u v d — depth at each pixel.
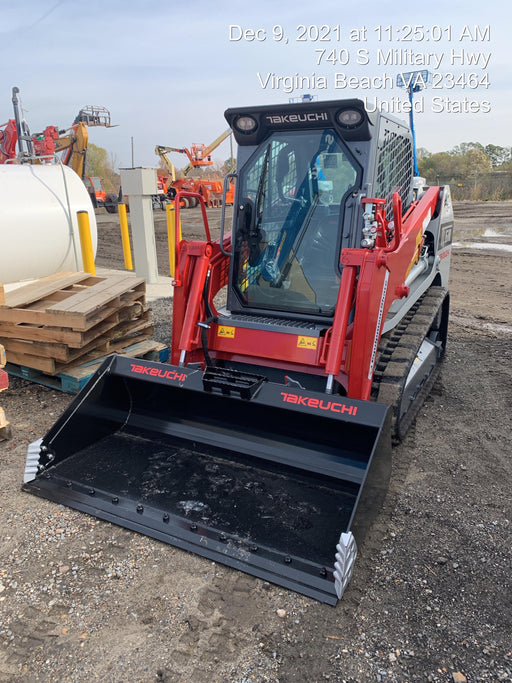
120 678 2.31
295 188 3.95
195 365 4.04
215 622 2.59
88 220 7.24
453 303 9.30
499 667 2.36
